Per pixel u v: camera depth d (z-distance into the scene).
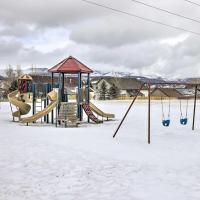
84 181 6.91
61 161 8.87
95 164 8.52
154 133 15.49
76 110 20.81
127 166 8.31
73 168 8.06
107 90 83.50
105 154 9.95
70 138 13.61
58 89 20.97
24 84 23.44
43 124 20.59
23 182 6.82
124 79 92.94
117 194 6.05
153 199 5.75
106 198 5.82
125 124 19.95
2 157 9.37
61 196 5.93
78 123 20.20
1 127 18.31
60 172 7.67
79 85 21.91
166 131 16.31
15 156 9.52
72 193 6.11
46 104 22.92
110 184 6.69
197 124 19.91
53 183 6.75
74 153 10.08
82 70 21.36
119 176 7.32
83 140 13.02
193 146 11.65
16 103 21.81
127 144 12.03
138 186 6.54
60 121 20.14
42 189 6.34
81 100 22.05
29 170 7.85
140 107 39.09
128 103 50.22
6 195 5.96
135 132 15.88
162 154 10.02
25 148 10.95
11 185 6.59
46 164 8.48
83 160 9.02
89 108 21.88
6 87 85.00
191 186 6.53
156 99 65.88
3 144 11.80
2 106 41.72
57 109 20.67
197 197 5.86
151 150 10.75
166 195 5.97
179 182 6.82
